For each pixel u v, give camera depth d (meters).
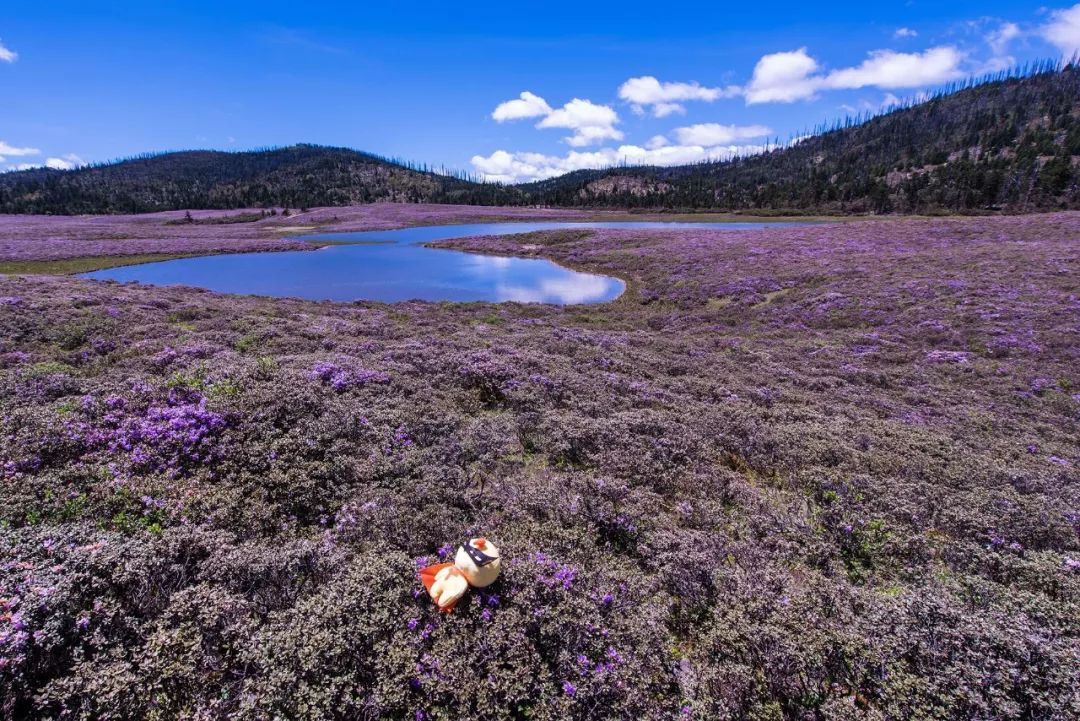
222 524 7.03
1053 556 7.43
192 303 25.86
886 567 7.66
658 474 9.89
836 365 20.62
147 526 6.75
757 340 26.64
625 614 5.80
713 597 6.47
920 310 28.56
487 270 55.47
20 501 6.62
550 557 6.53
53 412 9.07
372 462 9.03
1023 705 4.68
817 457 11.11
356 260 61.50
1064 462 11.52
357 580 5.55
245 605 5.32
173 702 4.47
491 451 10.33
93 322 18.61
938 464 10.94
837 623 5.79
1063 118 166.12
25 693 4.22
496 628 5.12
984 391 17.78
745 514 9.02
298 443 9.16
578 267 57.28
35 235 72.62
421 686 4.61
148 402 10.02
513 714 4.68
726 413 13.54
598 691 4.74
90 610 4.93
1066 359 20.62
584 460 10.54
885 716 4.72
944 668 4.98
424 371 14.67
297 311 27.67
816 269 42.16
